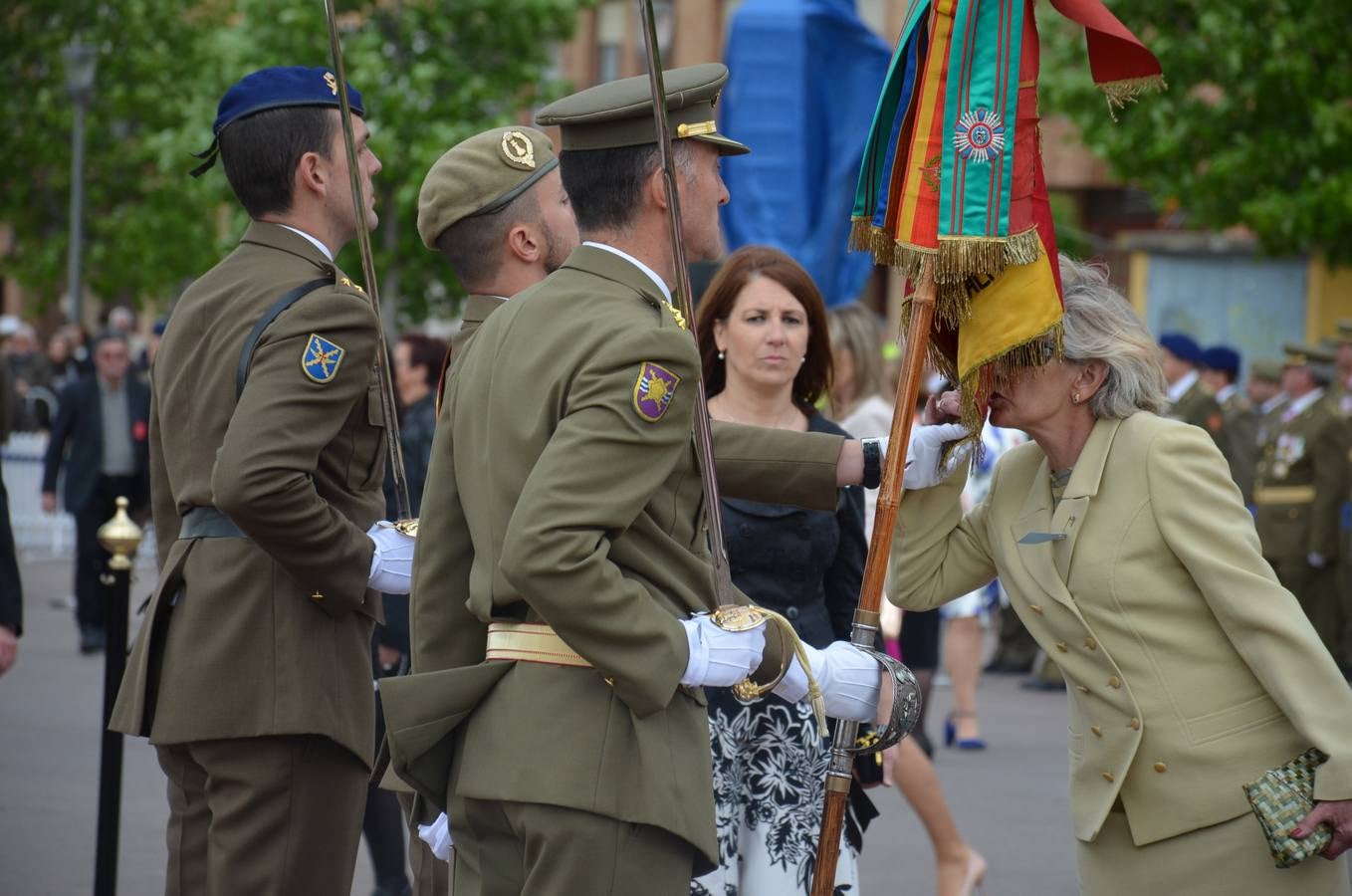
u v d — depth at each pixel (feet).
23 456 117.50
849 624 28.84
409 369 52.80
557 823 18.30
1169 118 104.01
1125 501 20.84
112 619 33.99
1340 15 99.30
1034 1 20.61
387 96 141.28
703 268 46.42
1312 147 100.68
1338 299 140.05
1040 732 63.67
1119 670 20.79
